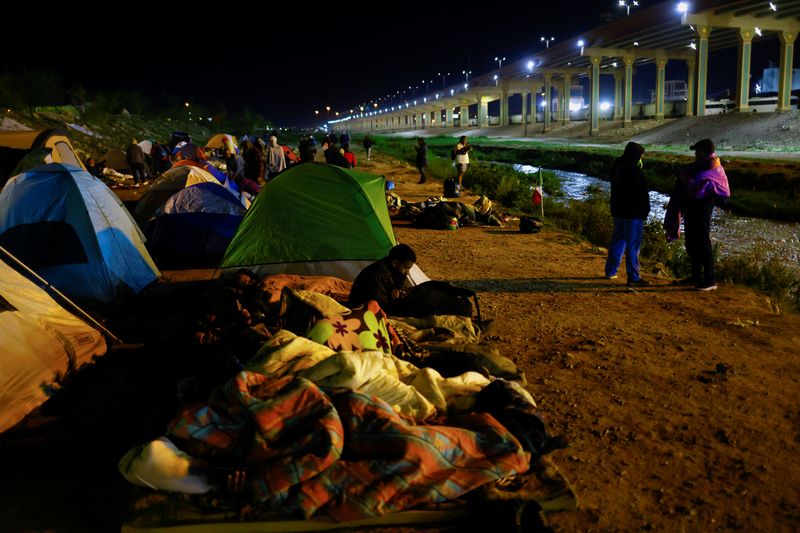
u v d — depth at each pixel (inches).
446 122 5078.7
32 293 237.1
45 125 1413.6
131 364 239.5
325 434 145.6
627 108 2468.0
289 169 330.6
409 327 241.3
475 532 135.8
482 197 633.6
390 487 139.6
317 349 184.9
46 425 193.8
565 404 201.3
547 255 443.8
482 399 175.6
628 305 311.7
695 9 1862.7
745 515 144.4
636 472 162.7
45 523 145.5
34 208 316.5
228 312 238.1
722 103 2153.1
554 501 145.2
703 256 334.0
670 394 207.6
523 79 3715.6
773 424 186.7
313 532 137.3
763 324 278.4
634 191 343.6
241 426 153.9
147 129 2081.7
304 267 322.0
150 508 140.6
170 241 426.0
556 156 1593.3
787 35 1770.4
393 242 326.6
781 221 704.4
